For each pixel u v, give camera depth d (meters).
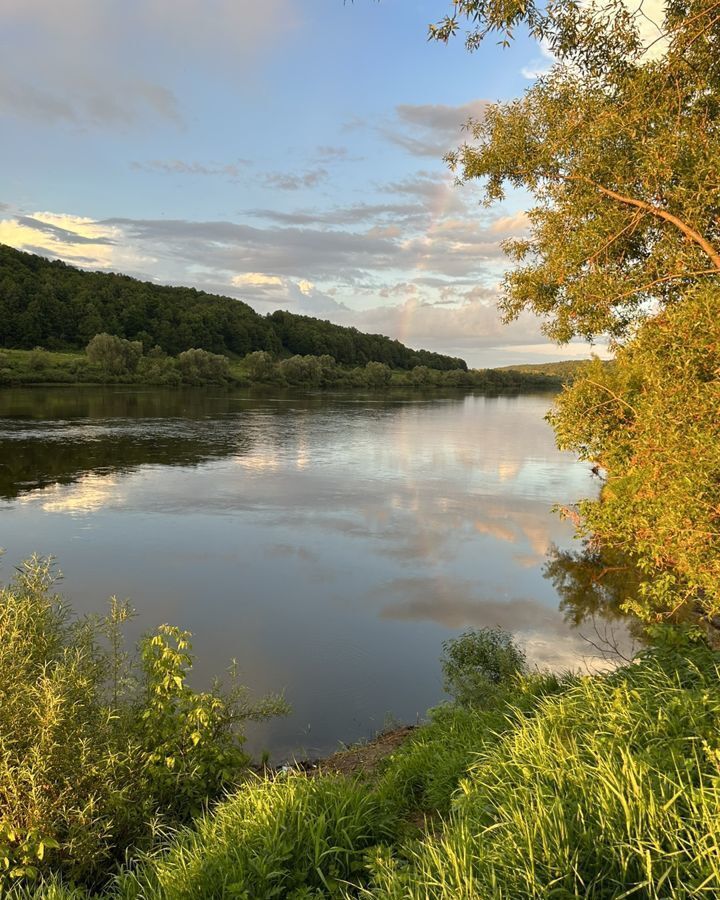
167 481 23.59
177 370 92.38
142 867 3.71
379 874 2.93
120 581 12.66
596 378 8.87
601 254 6.96
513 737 4.16
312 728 7.25
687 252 6.25
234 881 3.08
